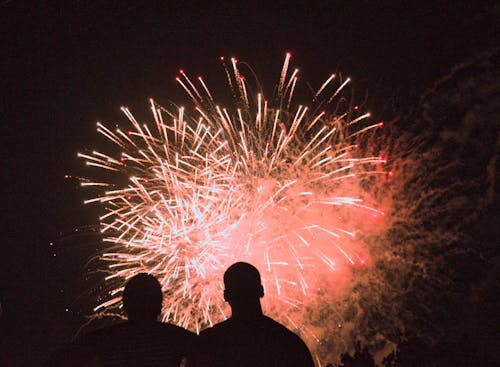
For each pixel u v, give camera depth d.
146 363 2.91
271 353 2.80
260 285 3.00
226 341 2.85
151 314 3.07
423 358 3.52
